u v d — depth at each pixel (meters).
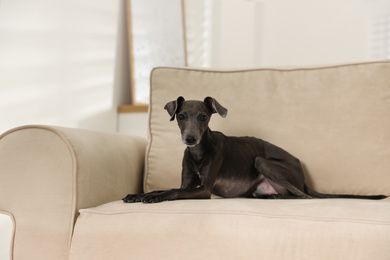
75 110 2.83
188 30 4.21
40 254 1.43
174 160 2.14
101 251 1.35
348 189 2.01
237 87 2.22
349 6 4.21
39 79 2.39
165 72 2.29
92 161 1.60
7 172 1.49
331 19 4.27
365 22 4.16
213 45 4.29
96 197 1.59
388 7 4.05
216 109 1.73
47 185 1.47
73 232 1.42
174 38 4.04
